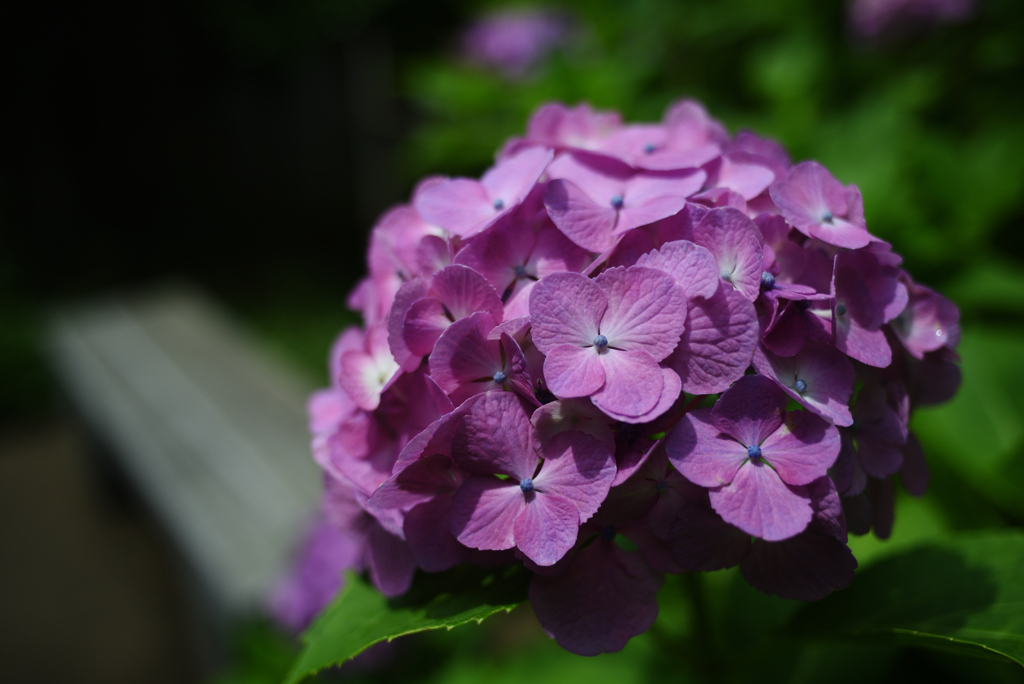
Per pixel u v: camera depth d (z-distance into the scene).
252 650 0.69
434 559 0.35
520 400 0.34
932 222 0.69
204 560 0.90
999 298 0.58
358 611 0.38
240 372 1.39
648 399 0.33
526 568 0.35
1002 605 0.38
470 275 0.35
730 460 0.33
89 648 1.28
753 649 0.40
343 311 2.17
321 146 2.82
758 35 0.91
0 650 1.30
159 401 1.28
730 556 0.34
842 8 0.86
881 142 0.65
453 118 0.93
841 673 0.44
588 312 0.34
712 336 0.34
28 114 2.76
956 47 0.83
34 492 1.75
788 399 0.34
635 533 0.34
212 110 2.94
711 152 0.37
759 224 0.35
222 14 2.59
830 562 0.34
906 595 0.39
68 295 2.49
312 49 2.62
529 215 0.36
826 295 0.34
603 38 0.93
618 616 0.34
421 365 0.36
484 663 0.61
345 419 0.38
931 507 0.47
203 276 2.57
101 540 1.55
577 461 0.34
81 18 2.75
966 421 0.48
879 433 0.35
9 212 2.71
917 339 0.37
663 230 0.36
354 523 0.39
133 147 2.92
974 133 0.82
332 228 2.84
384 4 2.23
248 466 1.06
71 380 1.54
